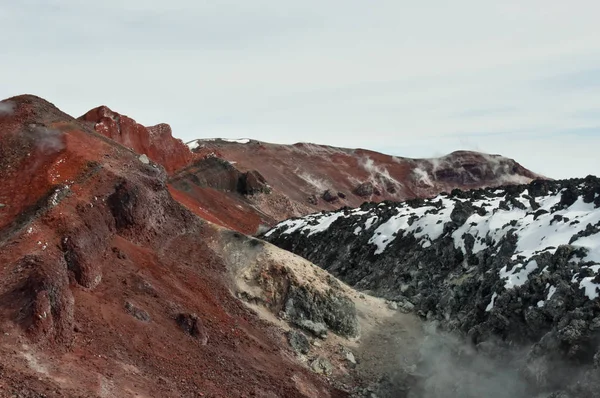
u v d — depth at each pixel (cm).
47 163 3009
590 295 2244
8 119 3384
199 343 2566
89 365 1928
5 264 2138
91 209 2830
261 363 2712
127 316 2397
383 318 3484
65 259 2386
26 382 1612
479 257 3478
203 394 2181
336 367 2995
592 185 3269
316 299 3331
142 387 1978
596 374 1905
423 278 3812
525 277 2727
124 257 2862
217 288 3206
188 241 3512
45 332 1903
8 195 2730
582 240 2675
